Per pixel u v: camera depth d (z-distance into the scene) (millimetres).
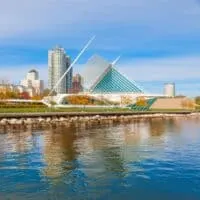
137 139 54750
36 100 159875
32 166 31781
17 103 147625
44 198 22531
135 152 40219
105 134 63188
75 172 29359
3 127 77938
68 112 115625
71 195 23141
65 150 41438
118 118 129625
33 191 23906
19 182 26109
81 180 26750
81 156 37156
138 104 190875
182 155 38281
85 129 75188
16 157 36562
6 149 42281
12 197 22703
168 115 167000
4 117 87875
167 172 29547
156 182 26344
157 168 31156
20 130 70812
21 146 45000
